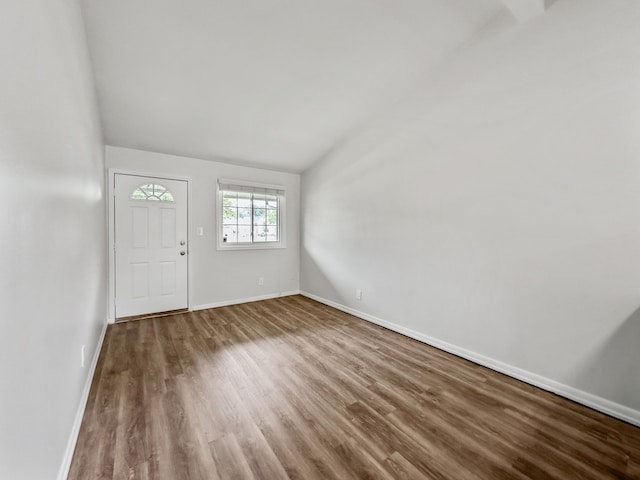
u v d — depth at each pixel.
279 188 4.54
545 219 2.01
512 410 1.79
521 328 2.15
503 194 2.23
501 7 2.17
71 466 1.33
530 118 2.06
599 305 1.80
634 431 1.61
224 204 4.14
